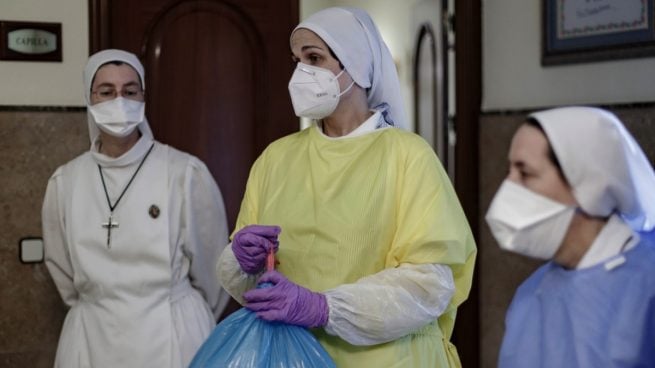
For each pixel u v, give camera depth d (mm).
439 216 1828
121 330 2422
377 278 1787
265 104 3686
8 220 3318
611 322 1388
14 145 3320
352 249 1842
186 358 2473
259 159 2127
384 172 1876
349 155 1929
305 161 1981
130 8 3537
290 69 3707
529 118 1473
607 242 1431
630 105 3082
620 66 3168
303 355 1763
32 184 3334
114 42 3521
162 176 2518
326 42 1925
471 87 3762
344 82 1949
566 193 1422
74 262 2480
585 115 1409
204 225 2594
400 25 5137
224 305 2754
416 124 4781
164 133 3592
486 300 3703
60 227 2566
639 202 1446
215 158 3635
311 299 1747
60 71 3377
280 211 1946
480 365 3729
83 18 3400
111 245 2445
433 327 1940
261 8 3682
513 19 3623
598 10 3219
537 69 3516
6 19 3330
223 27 3648
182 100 3611
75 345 2471
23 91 3350
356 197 1865
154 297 2463
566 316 1442
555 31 3398
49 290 3348
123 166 2508
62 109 3359
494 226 1489
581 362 1395
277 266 1931
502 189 1481
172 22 3600
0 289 3316
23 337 3330
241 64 3670
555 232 1436
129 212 2467
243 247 1865
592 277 1424
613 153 1396
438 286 1796
